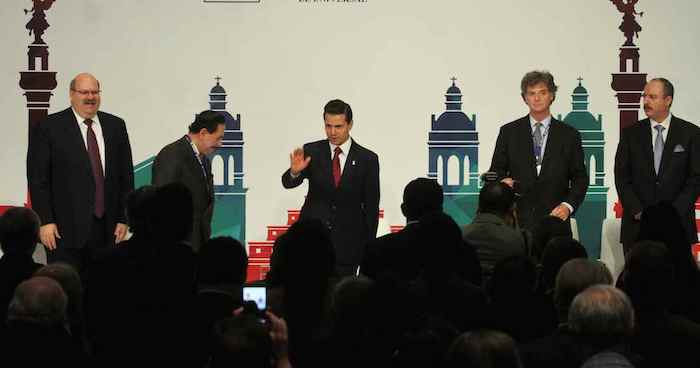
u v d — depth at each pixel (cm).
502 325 663
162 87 1222
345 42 1222
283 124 1223
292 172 1034
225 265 650
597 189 1224
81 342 655
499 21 1222
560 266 682
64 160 1016
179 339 632
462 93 1222
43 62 1221
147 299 631
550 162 1088
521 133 1097
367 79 1221
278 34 1221
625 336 534
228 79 1222
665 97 1091
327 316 630
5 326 579
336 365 588
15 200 1223
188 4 1221
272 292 653
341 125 1049
